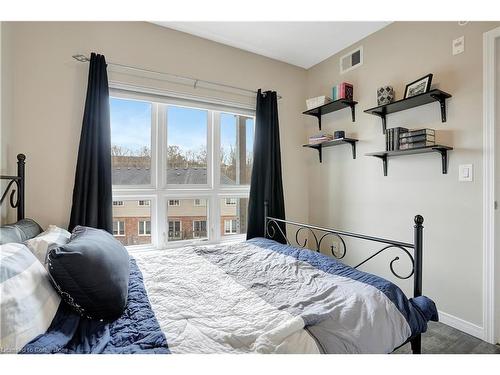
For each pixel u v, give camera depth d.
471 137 1.80
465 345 1.69
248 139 2.91
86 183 1.92
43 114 1.90
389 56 2.31
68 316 0.93
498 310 1.70
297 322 0.87
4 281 0.77
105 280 0.96
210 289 1.21
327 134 2.81
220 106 2.67
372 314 1.00
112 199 2.18
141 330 0.88
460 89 1.86
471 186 1.80
